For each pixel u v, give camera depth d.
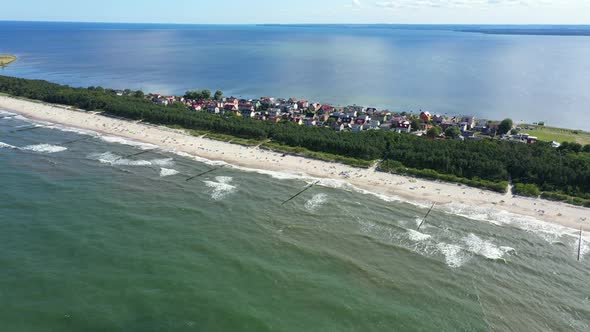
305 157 133.38
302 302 66.62
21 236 80.31
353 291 69.69
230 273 72.81
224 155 134.12
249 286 69.75
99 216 89.75
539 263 78.94
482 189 109.94
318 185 111.94
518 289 71.56
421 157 123.75
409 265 77.25
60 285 67.38
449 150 128.12
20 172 111.81
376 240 85.06
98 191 102.44
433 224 92.00
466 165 118.69
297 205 99.50
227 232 86.06
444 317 64.56
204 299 66.00
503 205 101.12
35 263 72.50
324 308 65.50
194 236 83.81
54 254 75.38
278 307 65.25
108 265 73.12
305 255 79.12
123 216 90.31
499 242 85.44
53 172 113.38
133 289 67.44
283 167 124.81
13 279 68.06
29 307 62.53
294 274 73.38
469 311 66.00
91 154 130.38
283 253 79.56
